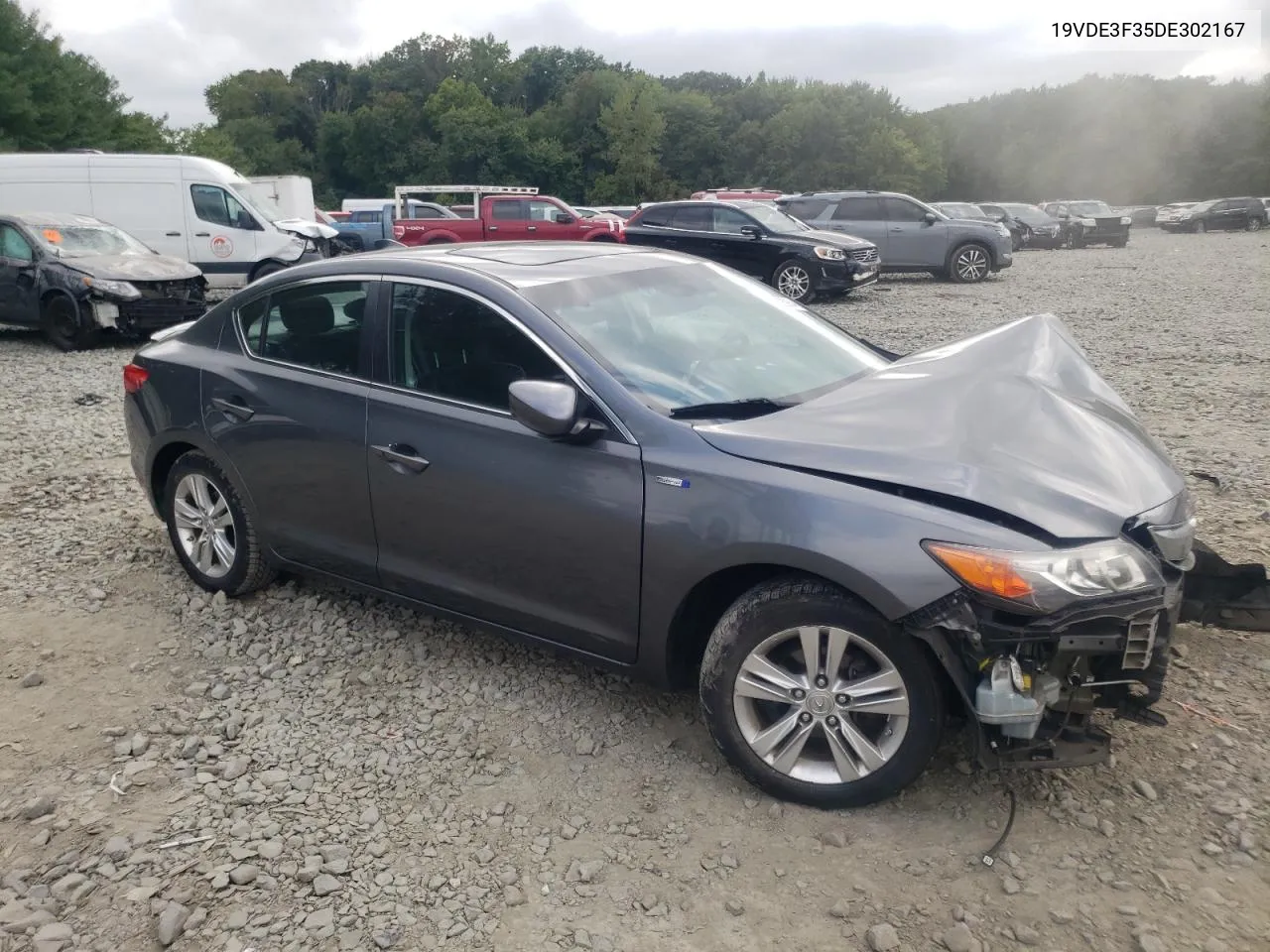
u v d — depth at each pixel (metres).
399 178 97.62
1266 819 2.91
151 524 5.73
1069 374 3.63
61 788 3.24
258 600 4.63
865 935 2.55
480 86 119.56
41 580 4.93
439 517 3.64
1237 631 3.68
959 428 3.06
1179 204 54.16
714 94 121.38
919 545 2.73
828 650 2.92
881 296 18.12
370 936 2.59
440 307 3.73
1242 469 6.29
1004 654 2.73
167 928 2.59
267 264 16.84
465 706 3.71
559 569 3.38
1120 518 2.79
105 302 12.55
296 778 3.27
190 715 3.69
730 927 2.59
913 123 99.12
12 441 7.86
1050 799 3.03
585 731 3.52
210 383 4.38
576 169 94.38
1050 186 104.38
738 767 3.12
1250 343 11.36
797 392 3.58
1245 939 2.47
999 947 2.48
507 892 2.74
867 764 2.93
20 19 36.19
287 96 118.31
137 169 16.19
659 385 3.39
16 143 35.28
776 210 18.12
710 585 3.16
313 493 4.05
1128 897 2.63
